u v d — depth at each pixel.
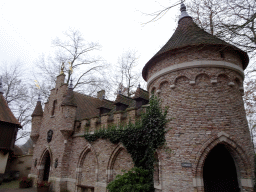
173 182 9.39
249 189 8.80
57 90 20.00
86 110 20.00
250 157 9.38
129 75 29.98
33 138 20.52
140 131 12.02
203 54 10.28
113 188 10.31
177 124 10.02
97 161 14.50
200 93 9.97
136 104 14.53
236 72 10.52
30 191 17.00
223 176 9.96
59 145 17.28
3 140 22.89
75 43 29.77
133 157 12.18
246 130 9.87
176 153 9.67
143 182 10.70
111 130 13.90
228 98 9.90
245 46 8.11
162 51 11.37
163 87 11.18
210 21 9.09
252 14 7.85
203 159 9.16
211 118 9.55
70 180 15.99
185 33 11.85
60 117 17.86
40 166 18.92
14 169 24.94
